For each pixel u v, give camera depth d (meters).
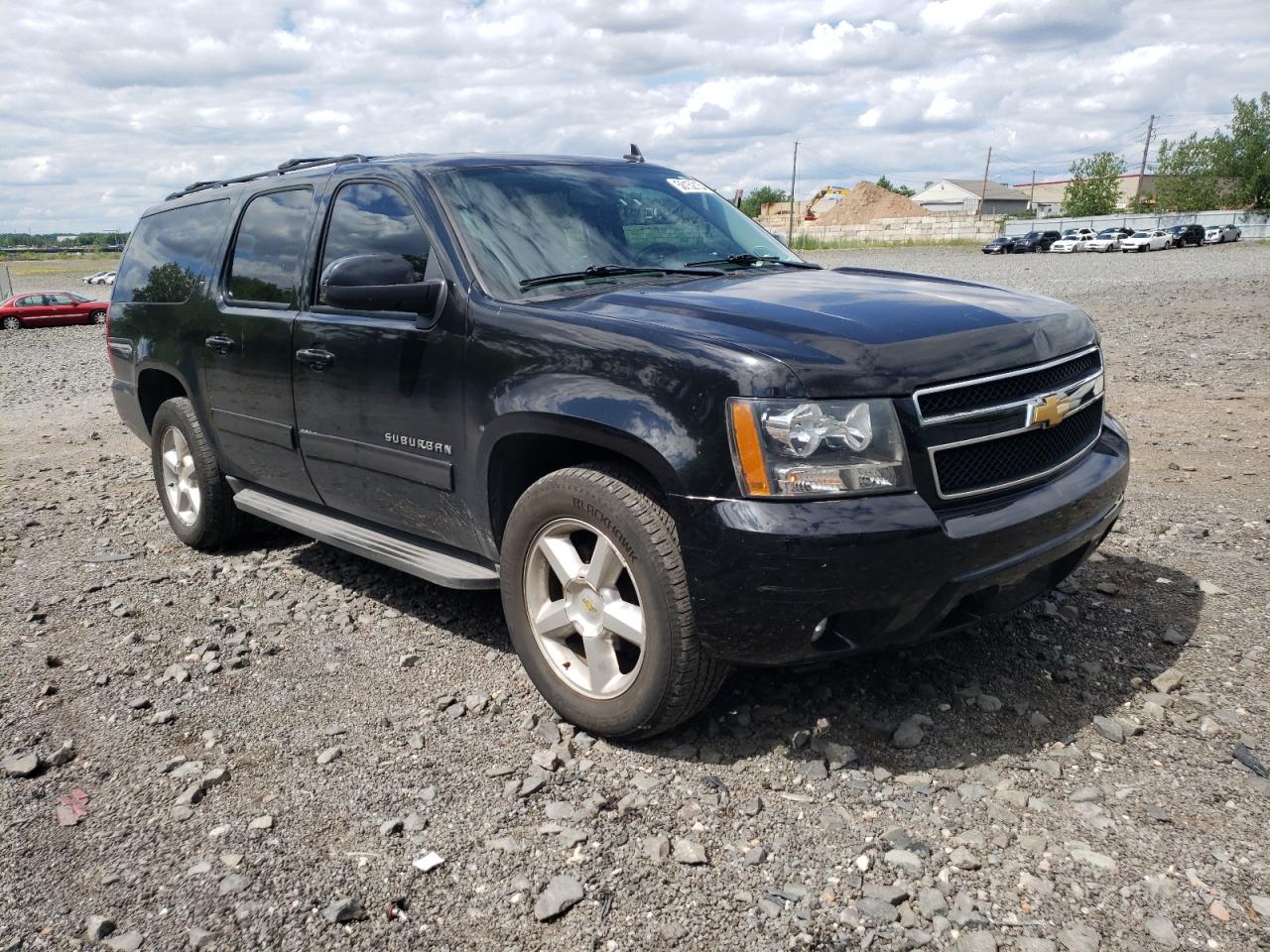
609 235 3.91
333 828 2.77
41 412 11.37
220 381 4.78
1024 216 80.81
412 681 3.68
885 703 3.35
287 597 4.61
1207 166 72.50
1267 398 8.34
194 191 5.59
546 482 3.16
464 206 3.72
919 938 2.28
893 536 2.64
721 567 2.71
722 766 3.01
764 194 105.25
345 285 3.35
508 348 3.26
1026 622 3.94
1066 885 2.43
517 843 2.67
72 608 4.54
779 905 2.39
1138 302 18.06
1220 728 3.13
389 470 3.84
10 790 3.02
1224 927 2.27
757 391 2.68
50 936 2.38
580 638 3.38
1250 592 4.16
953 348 2.88
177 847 2.71
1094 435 3.46
